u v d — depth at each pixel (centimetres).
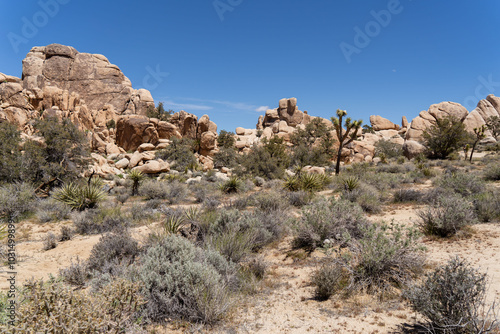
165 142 5506
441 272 316
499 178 1584
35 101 5809
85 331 253
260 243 708
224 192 1925
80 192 1405
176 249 498
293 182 1634
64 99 6056
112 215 1077
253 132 9856
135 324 317
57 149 2248
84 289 474
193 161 4650
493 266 468
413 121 5591
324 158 4169
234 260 586
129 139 5703
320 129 6288
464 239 632
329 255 513
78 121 5869
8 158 1853
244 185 2044
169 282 402
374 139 7412
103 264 553
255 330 349
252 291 465
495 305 343
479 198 895
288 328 348
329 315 374
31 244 848
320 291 429
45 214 1234
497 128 5603
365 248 480
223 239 608
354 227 660
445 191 1105
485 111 6406
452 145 3869
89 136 5741
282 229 799
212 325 365
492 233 648
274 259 629
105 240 632
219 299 387
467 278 294
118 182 2892
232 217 750
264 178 2678
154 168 3662
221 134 7238
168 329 357
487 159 3206
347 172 2552
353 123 2616
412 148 4259
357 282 447
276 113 10531
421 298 309
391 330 325
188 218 855
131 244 621
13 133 2083
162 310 387
